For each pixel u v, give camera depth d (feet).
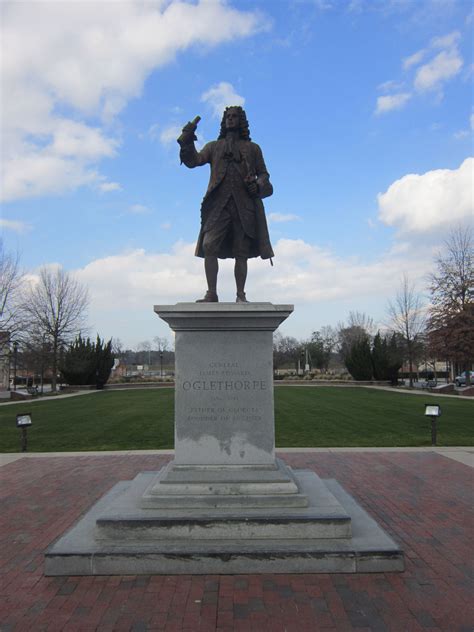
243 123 20.11
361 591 13.42
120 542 15.12
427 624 11.82
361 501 23.12
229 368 17.38
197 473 16.65
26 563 15.90
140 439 44.14
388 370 149.18
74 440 44.24
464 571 14.84
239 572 14.35
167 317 17.20
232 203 19.58
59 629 11.78
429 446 39.58
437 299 124.98
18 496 24.98
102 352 149.18
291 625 11.76
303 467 31.40
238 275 19.74
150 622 11.99
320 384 155.84
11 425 57.31
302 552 14.42
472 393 102.83
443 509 21.71
